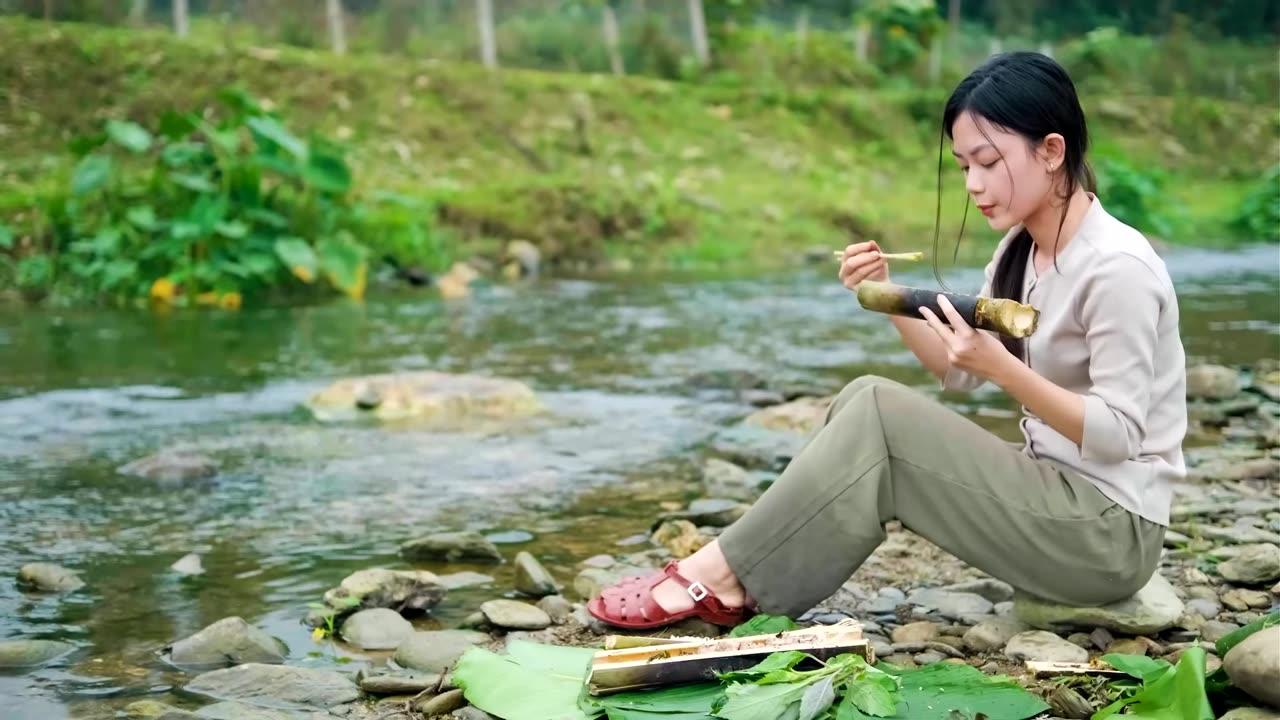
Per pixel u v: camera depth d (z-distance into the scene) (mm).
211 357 6133
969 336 2363
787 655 2230
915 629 2662
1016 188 2453
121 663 2521
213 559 3195
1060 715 2229
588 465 4148
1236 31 23016
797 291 8773
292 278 8570
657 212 10969
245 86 11836
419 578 2852
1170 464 2568
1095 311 2441
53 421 4746
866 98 15234
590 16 17875
